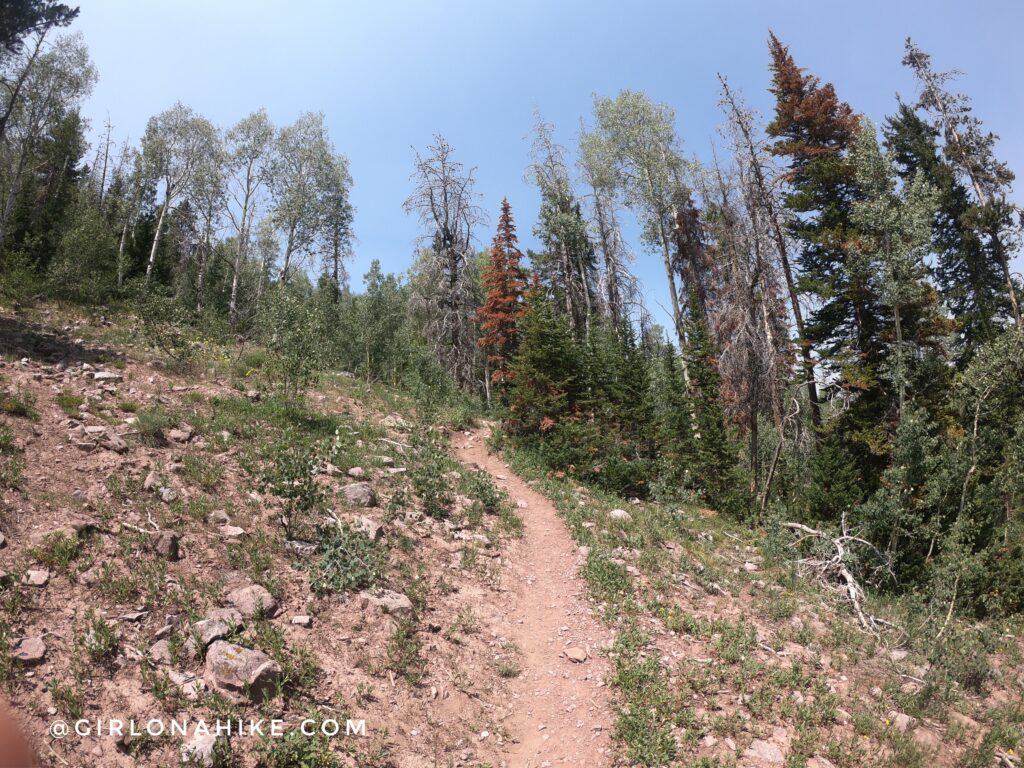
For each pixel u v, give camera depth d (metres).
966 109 27.19
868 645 10.08
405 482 12.46
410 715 6.32
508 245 28.28
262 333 15.59
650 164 26.92
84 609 5.81
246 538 8.05
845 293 19.86
